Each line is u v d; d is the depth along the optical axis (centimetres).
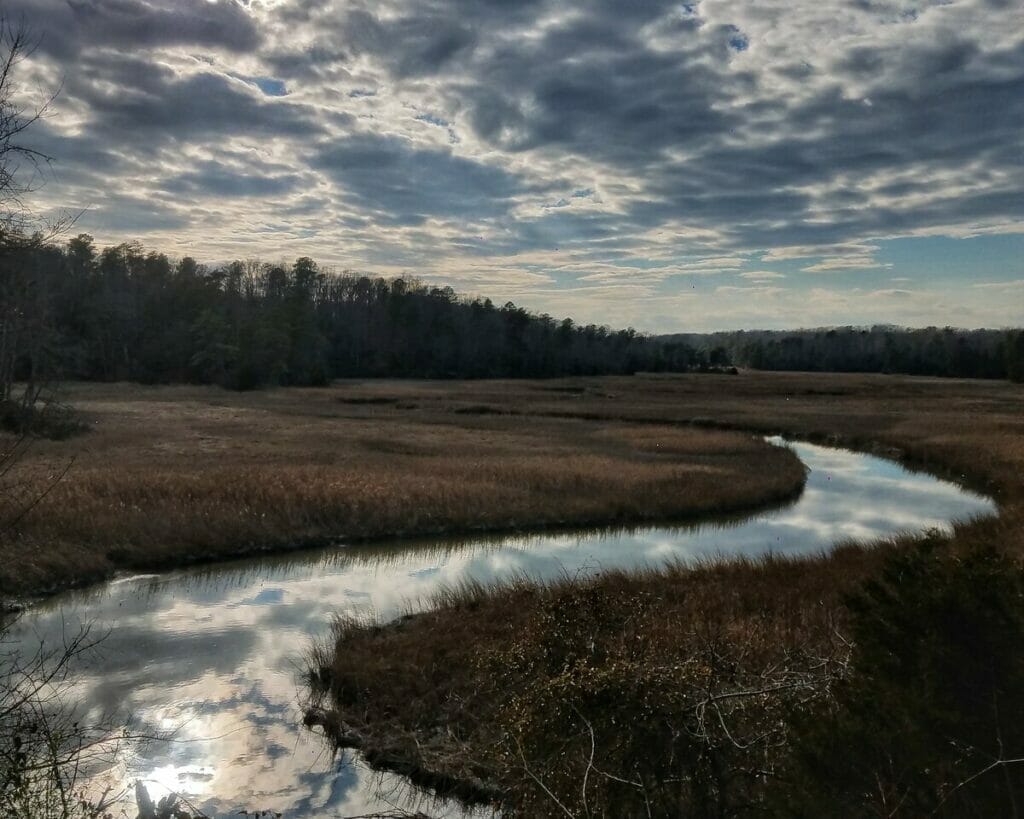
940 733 390
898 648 429
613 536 2078
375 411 5366
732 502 2439
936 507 2516
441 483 2302
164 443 3139
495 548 1908
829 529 2183
